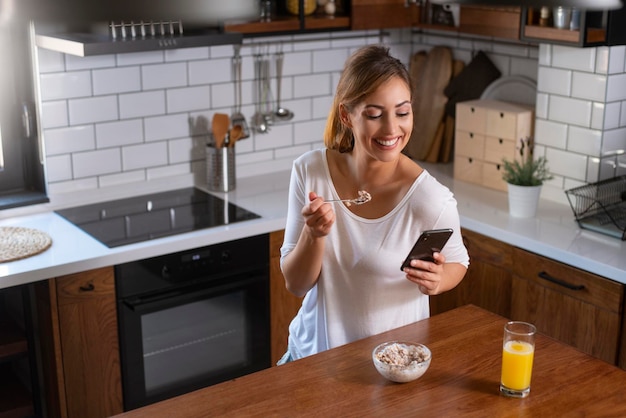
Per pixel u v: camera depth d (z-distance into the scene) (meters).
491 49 3.94
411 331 2.12
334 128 2.17
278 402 1.78
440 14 3.89
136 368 3.10
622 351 2.85
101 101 3.46
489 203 3.53
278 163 4.02
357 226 2.12
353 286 2.14
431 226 2.08
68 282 2.86
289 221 2.24
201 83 3.70
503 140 3.63
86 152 3.48
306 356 2.14
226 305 3.29
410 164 2.12
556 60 3.38
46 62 3.28
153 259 3.04
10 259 2.80
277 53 3.86
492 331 2.12
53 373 2.94
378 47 2.00
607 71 3.19
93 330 2.96
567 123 3.40
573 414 1.73
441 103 4.09
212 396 1.81
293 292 2.17
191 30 3.24
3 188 3.41
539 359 1.98
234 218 3.32
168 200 3.56
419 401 1.78
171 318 3.16
